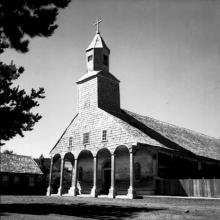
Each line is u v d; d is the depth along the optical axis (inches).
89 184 1336.1
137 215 549.0
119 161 1230.3
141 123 1347.2
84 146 1224.8
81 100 1333.7
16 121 399.9
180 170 1211.2
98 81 1286.9
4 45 393.1
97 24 1449.3
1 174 1740.9
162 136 1310.3
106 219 498.9
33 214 565.3
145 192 1080.8
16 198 1115.9
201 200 770.2
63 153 1325.0
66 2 406.0
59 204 813.9
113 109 1325.0
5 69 400.5
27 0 387.5
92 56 1362.0
